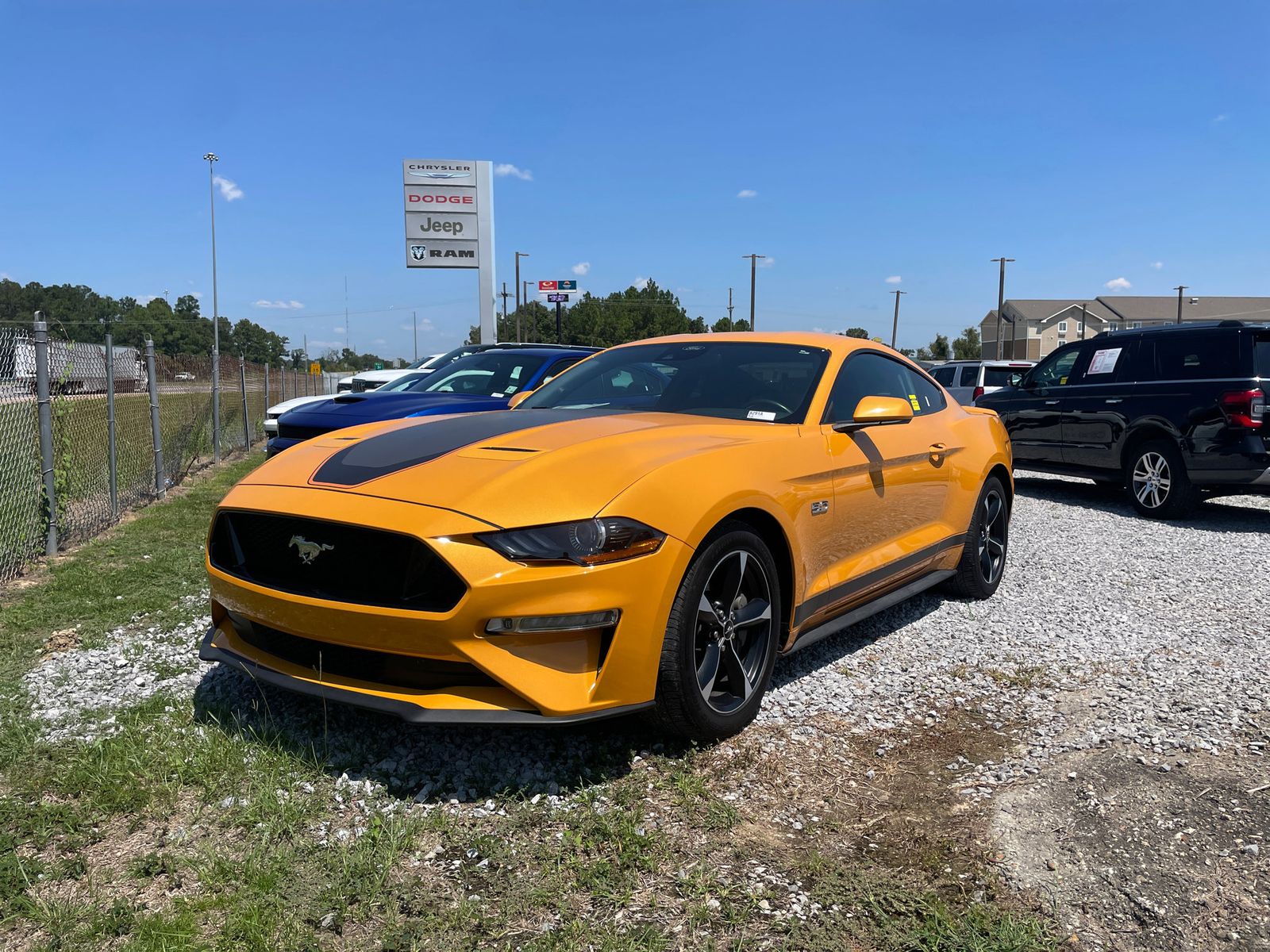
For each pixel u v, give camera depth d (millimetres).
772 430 3473
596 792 2676
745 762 2914
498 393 7480
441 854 2355
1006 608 4859
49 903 2111
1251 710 3363
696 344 4387
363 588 2660
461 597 2492
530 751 2936
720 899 2182
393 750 2926
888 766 2920
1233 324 7496
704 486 2891
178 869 2264
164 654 3951
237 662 3002
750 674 3174
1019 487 10180
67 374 6680
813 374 3881
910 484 4168
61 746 2951
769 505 3141
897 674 3785
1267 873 2281
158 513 7930
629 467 2834
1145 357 8070
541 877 2258
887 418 3652
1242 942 2023
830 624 3703
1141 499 7984
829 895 2197
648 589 2684
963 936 2031
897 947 2014
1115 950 1997
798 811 2617
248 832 2443
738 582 3055
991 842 2432
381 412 6793
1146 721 3268
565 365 7738
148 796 2604
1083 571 5758
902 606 4914
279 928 2025
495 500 2637
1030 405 9336
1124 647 4164
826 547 3545
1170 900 2174
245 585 2875
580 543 2592
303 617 2725
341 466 3025
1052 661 3971
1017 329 92562
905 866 2328
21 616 4559
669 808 2615
